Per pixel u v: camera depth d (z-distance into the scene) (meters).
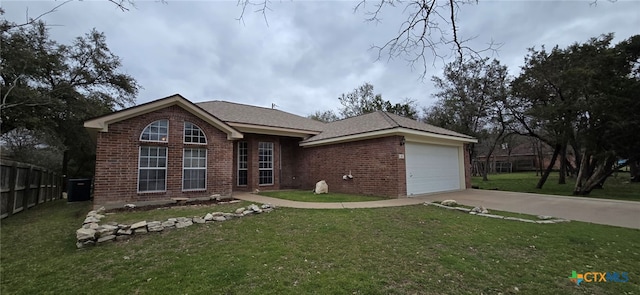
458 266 4.13
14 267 4.21
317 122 19.31
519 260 4.43
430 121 27.50
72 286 3.55
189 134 10.67
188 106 10.45
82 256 4.62
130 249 4.91
